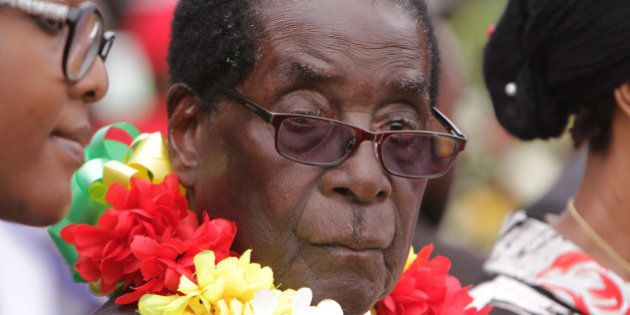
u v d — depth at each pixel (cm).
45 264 885
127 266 630
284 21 609
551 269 814
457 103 1192
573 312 796
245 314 580
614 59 776
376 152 602
